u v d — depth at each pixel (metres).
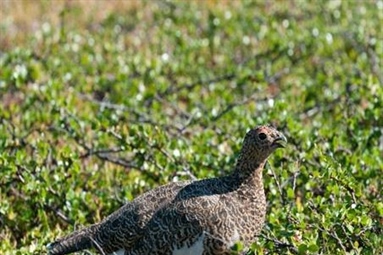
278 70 28.30
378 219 15.95
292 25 30.09
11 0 36.69
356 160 18.25
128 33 33.09
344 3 33.19
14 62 26.41
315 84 25.73
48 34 30.73
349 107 22.44
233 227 14.33
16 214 18.44
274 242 14.80
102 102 23.83
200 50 29.84
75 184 18.80
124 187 18.73
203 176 18.41
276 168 18.27
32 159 19.27
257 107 23.28
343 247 14.68
